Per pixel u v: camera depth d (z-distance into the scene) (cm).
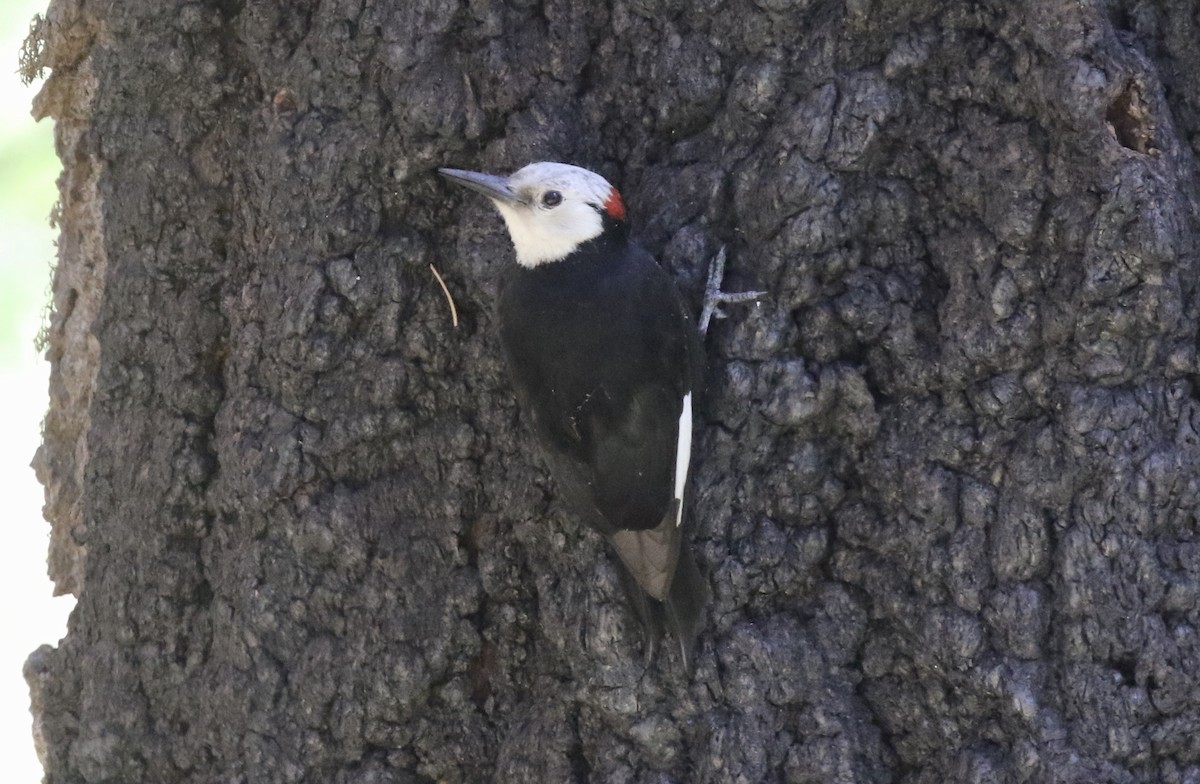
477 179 893
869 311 881
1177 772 841
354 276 934
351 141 926
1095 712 834
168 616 1005
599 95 939
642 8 918
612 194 898
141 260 1008
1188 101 880
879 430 894
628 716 898
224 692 971
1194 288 841
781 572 900
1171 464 833
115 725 1015
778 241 884
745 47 893
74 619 1069
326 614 950
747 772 890
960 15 856
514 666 954
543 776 922
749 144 902
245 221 988
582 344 875
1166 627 835
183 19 970
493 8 912
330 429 943
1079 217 829
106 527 1030
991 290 853
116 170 1016
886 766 906
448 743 955
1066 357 844
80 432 1117
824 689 901
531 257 900
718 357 904
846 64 872
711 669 894
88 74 1062
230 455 966
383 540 947
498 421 941
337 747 952
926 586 875
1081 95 819
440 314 942
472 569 952
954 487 870
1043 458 846
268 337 952
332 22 917
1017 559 848
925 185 880
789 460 900
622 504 865
